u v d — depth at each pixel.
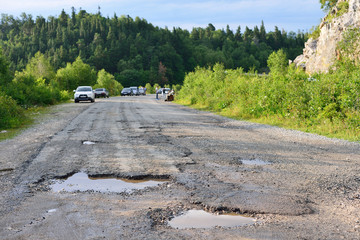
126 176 5.25
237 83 20.80
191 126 12.23
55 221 3.41
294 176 5.21
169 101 35.59
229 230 3.20
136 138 9.25
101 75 70.06
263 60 196.62
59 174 5.34
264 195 4.24
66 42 191.75
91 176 5.32
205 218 3.53
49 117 16.06
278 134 10.23
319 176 5.20
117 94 73.81
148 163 6.12
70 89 59.09
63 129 11.30
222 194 4.28
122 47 175.88
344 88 11.95
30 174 5.38
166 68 160.12
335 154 7.02
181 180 4.98
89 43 198.62
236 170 5.60
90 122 13.49
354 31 17.08
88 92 31.53
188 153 7.10
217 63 27.97
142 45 182.25
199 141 8.75
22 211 3.71
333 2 33.94
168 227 3.27
